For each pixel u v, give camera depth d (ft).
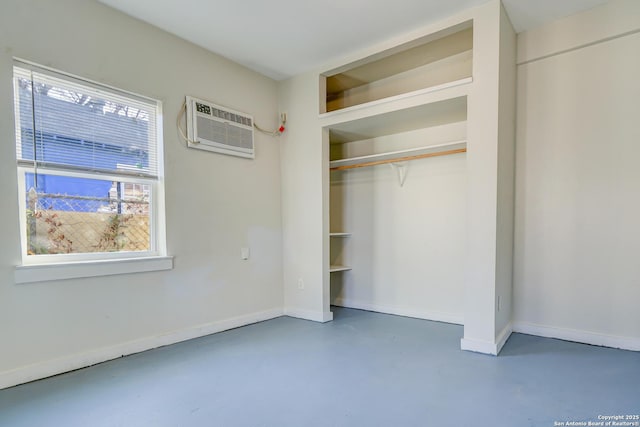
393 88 12.12
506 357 8.03
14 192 6.75
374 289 13.06
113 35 8.18
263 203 11.94
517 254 9.93
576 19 8.84
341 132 12.28
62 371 7.27
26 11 6.88
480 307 8.36
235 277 10.94
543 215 9.55
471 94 8.46
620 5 8.27
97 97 8.05
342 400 6.12
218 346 9.04
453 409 5.77
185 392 6.45
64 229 7.60
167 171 9.23
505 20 8.59
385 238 12.76
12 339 6.68
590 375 7.01
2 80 6.59
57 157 7.45
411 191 12.13
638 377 6.89
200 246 9.99
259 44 9.97
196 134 9.78
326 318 11.55
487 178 8.22
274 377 7.11
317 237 11.62
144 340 8.68
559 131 9.30
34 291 6.97
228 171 10.82
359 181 13.46
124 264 8.27
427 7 8.26
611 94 8.60
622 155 8.50
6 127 6.64
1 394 6.33
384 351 8.59
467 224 8.51
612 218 8.63
